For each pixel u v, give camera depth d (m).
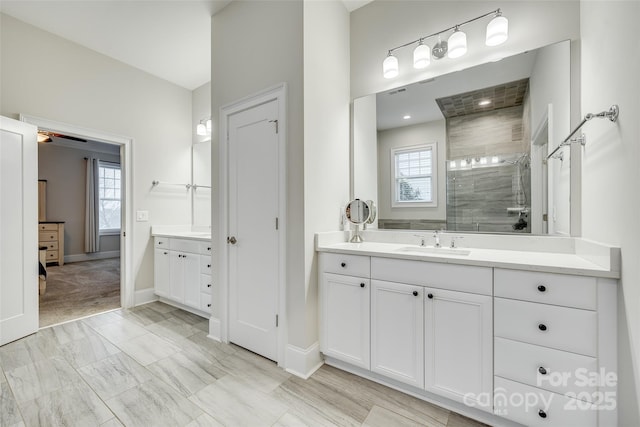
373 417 1.39
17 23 2.33
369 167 2.24
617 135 1.06
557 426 1.15
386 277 1.59
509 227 1.76
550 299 1.16
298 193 1.79
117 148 6.66
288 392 1.59
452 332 1.39
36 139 2.40
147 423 1.35
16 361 1.91
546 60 1.61
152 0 2.17
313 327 1.84
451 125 1.94
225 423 1.35
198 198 3.57
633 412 0.94
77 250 6.21
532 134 1.67
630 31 0.95
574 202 1.51
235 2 2.17
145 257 3.19
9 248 2.20
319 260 1.88
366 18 2.26
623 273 1.00
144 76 3.21
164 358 1.96
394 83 2.14
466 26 1.87
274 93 1.89
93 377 1.72
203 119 3.52
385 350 1.59
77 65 2.69
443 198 1.98
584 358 1.10
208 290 2.62
